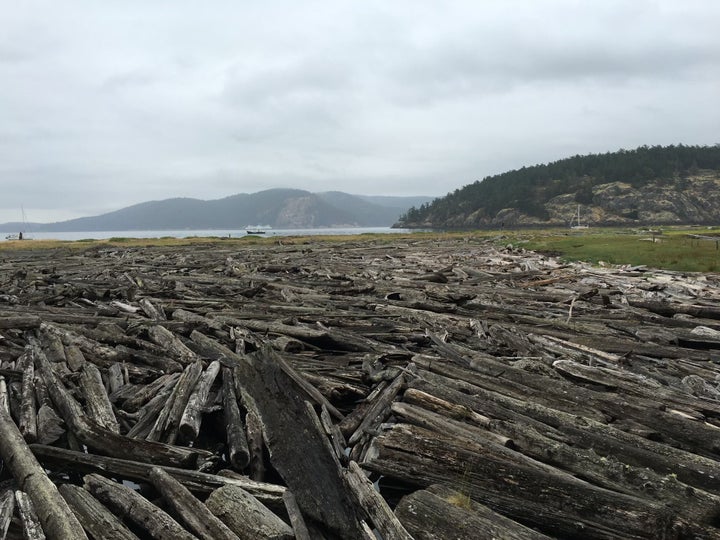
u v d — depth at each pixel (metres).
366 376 10.59
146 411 8.88
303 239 71.56
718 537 5.15
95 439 7.64
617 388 9.70
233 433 7.72
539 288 22.33
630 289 21.19
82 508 5.79
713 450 7.51
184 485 6.47
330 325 15.21
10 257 43.94
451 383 9.80
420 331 14.15
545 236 67.75
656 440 7.82
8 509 5.54
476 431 7.70
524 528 5.29
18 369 10.80
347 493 6.15
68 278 26.56
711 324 15.05
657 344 13.39
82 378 10.18
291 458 7.14
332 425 8.54
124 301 19.44
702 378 10.53
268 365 10.09
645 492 6.02
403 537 5.27
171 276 26.98
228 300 19.34
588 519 5.53
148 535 5.76
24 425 7.84
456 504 5.81
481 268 31.36
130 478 6.87
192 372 9.95
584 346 12.62
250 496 5.98
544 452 7.07
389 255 41.91
